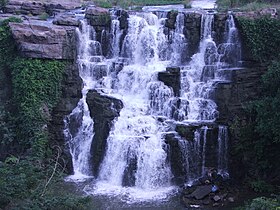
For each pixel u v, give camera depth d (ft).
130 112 83.76
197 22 92.79
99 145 82.02
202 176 78.74
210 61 90.89
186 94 85.97
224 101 82.74
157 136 79.05
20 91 84.23
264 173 75.51
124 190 75.41
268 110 70.59
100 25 96.99
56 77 86.12
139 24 95.04
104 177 80.12
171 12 94.99
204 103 83.82
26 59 85.15
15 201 42.50
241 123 78.48
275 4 105.70
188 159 78.38
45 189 45.57
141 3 131.44
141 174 77.41
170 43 94.48
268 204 49.90
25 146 82.28
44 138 82.28
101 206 68.33
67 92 87.20
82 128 85.15
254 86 83.51
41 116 83.15
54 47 86.58
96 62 93.91
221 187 74.08
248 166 77.00
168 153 78.23
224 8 106.73
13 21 92.63
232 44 89.86
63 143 84.33
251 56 87.66
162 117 83.10
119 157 79.41
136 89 88.38
